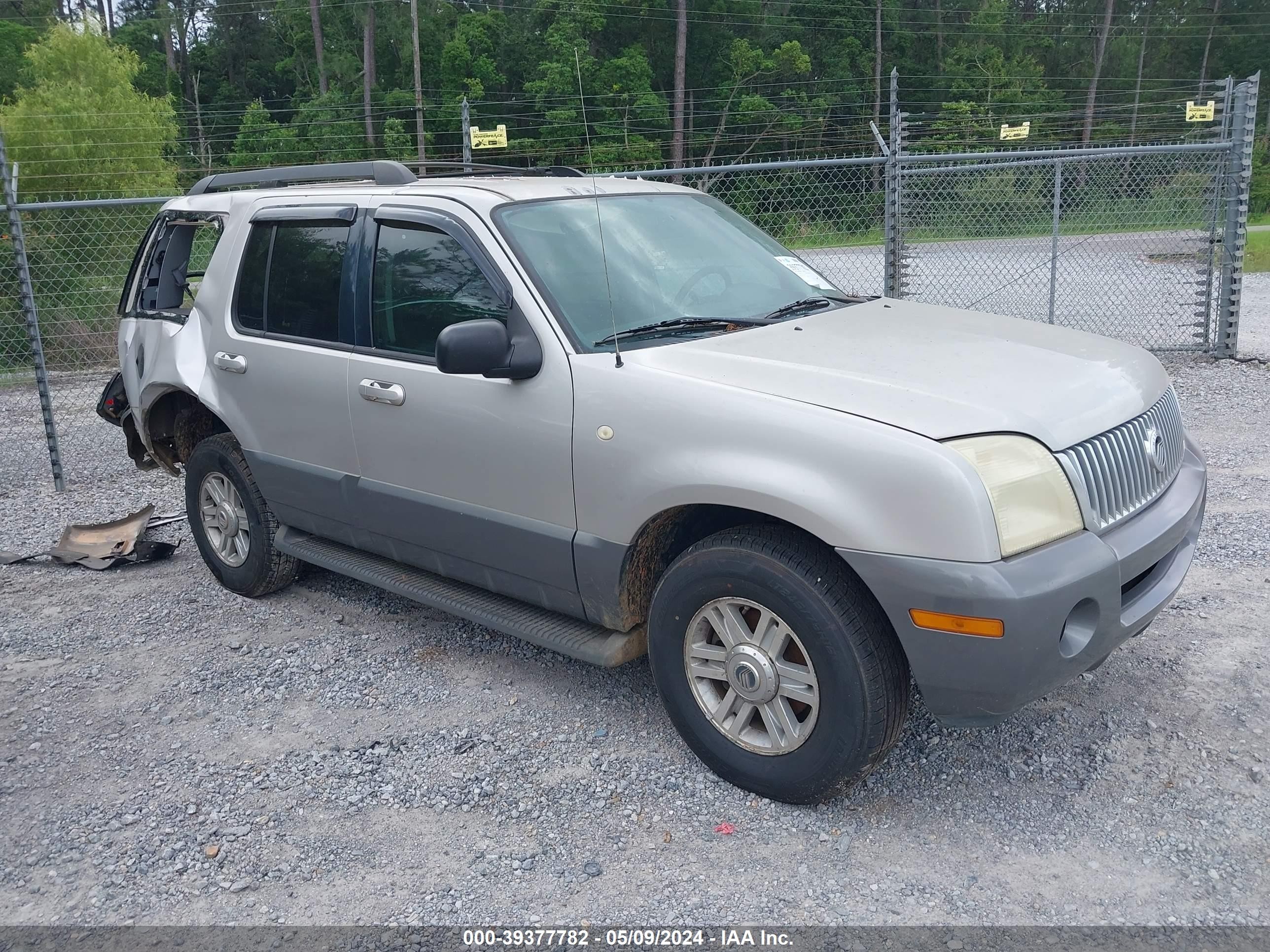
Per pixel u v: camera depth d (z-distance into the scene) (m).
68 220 14.61
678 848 3.27
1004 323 4.23
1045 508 3.07
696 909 2.98
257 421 5.02
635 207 4.52
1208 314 10.91
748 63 48.91
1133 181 14.48
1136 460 3.44
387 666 4.68
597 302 3.92
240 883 3.17
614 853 3.25
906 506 2.98
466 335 3.60
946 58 60.84
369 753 3.92
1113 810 3.36
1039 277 17.69
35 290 14.30
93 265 14.67
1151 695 4.07
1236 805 3.34
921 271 18.38
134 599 5.70
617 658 3.79
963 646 2.95
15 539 6.99
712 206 4.96
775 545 3.27
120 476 8.76
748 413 3.27
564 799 3.56
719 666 3.49
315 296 4.71
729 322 4.02
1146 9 67.00
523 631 4.02
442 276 4.16
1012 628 2.91
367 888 3.13
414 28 33.38
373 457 4.46
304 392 4.70
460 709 4.24
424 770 3.79
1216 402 9.03
